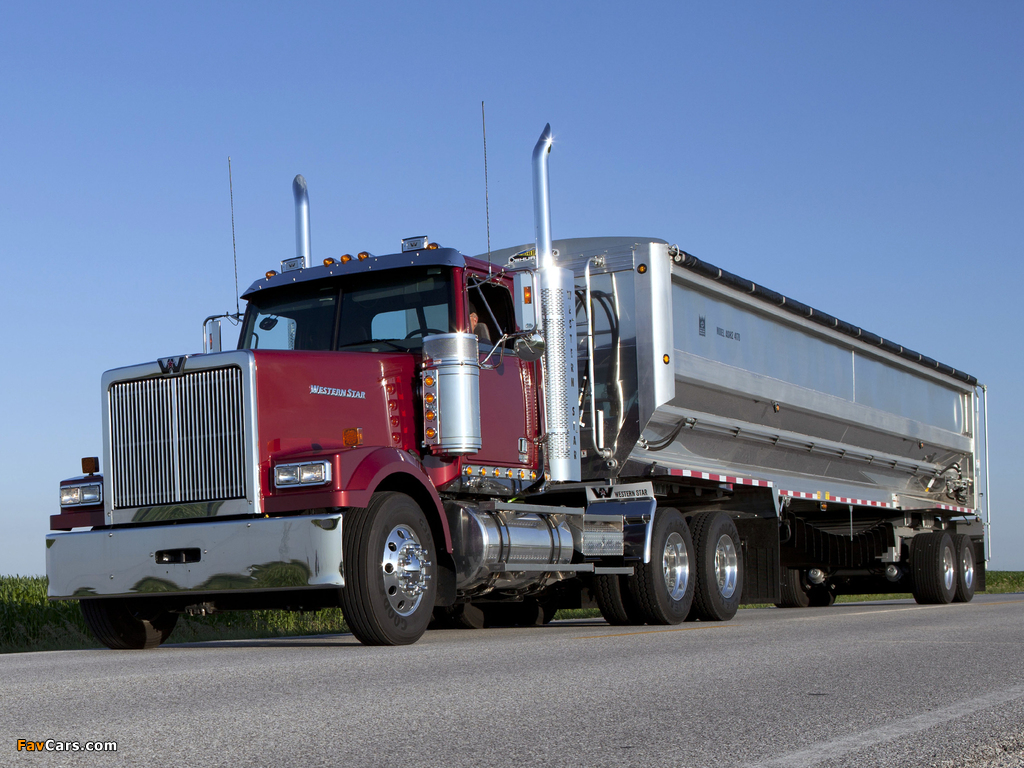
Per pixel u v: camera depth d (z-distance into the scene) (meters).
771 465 12.88
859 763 3.06
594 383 10.28
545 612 11.72
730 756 3.16
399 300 8.81
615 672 5.26
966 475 18.22
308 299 9.12
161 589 7.35
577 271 10.45
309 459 7.13
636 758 3.13
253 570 7.11
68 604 12.34
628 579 9.84
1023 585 30.36
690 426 10.76
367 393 8.08
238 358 7.32
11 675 5.69
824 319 13.23
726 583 10.87
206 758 3.17
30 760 3.17
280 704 4.24
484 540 8.34
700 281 10.85
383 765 3.05
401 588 7.38
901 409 15.80
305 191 10.72
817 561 15.88
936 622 9.29
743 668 5.41
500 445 8.88
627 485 10.04
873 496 15.66
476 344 8.32
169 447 7.48
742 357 11.71
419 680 4.99
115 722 3.85
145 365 7.59
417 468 7.70
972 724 3.71
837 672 5.21
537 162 9.45
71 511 7.78
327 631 11.42
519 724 3.72
